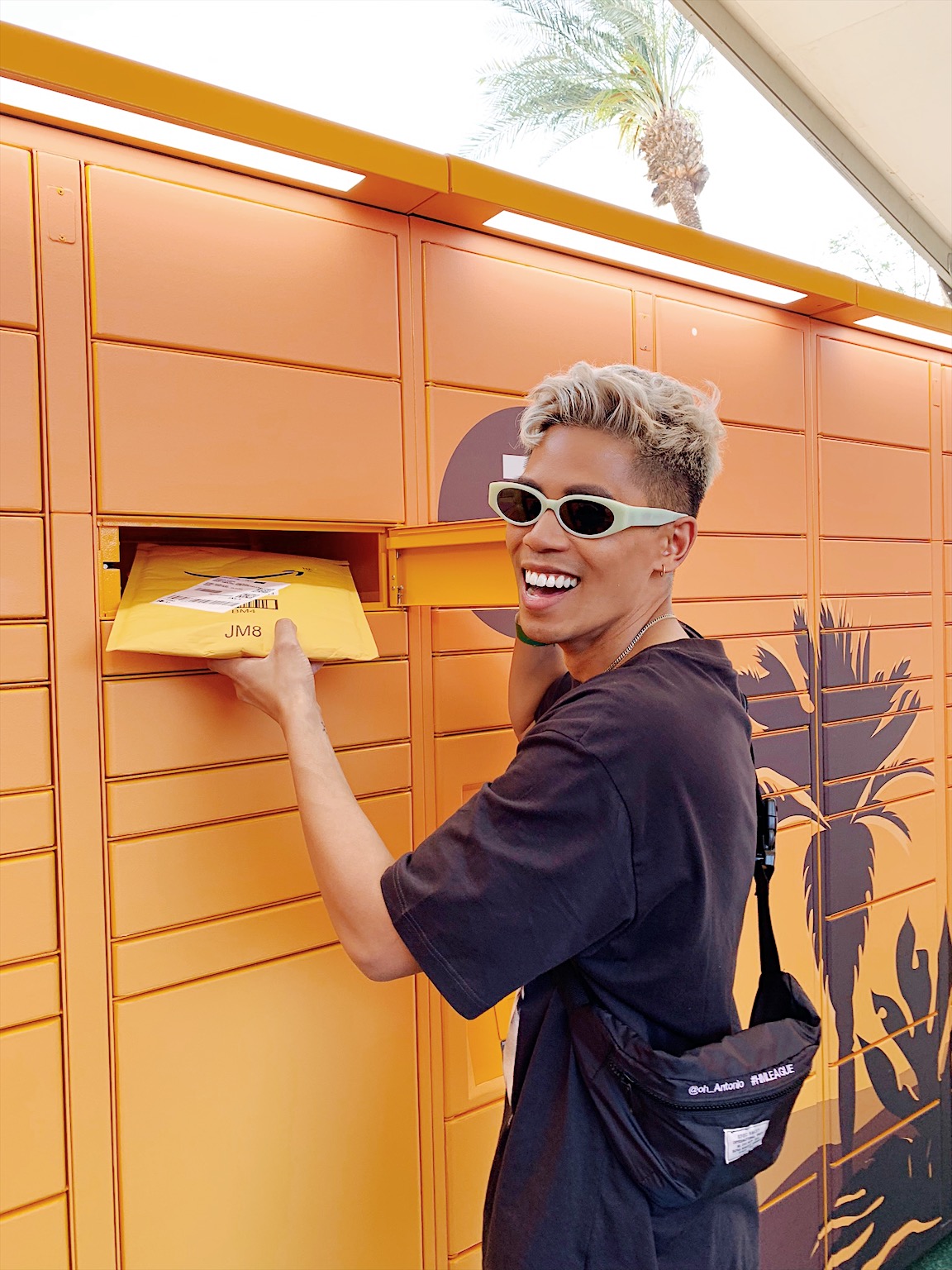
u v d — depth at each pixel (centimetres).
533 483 103
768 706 204
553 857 88
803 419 213
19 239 111
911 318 221
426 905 88
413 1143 149
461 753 156
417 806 150
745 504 199
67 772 116
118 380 118
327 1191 139
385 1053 146
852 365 226
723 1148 89
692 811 91
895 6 260
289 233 133
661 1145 90
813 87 294
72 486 115
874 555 233
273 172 128
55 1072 115
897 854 238
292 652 110
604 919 90
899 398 240
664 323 183
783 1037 98
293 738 104
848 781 224
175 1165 125
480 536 124
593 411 100
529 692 143
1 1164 112
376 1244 144
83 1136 117
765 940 111
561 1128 96
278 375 132
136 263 120
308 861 137
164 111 110
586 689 97
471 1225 156
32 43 101
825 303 204
